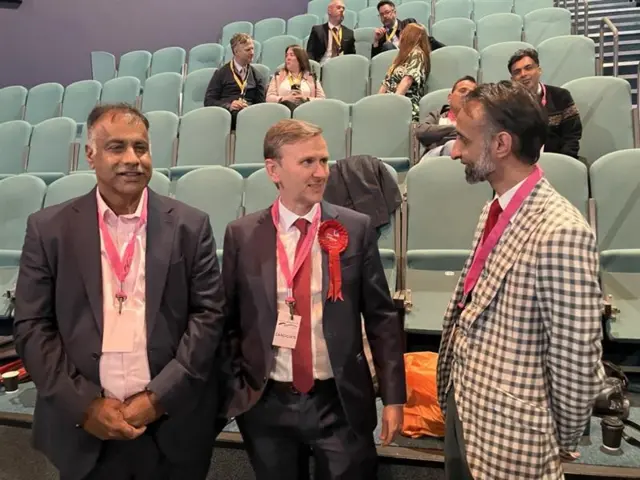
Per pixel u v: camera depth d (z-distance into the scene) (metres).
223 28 6.66
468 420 1.13
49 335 1.29
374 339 1.44
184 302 1.34
